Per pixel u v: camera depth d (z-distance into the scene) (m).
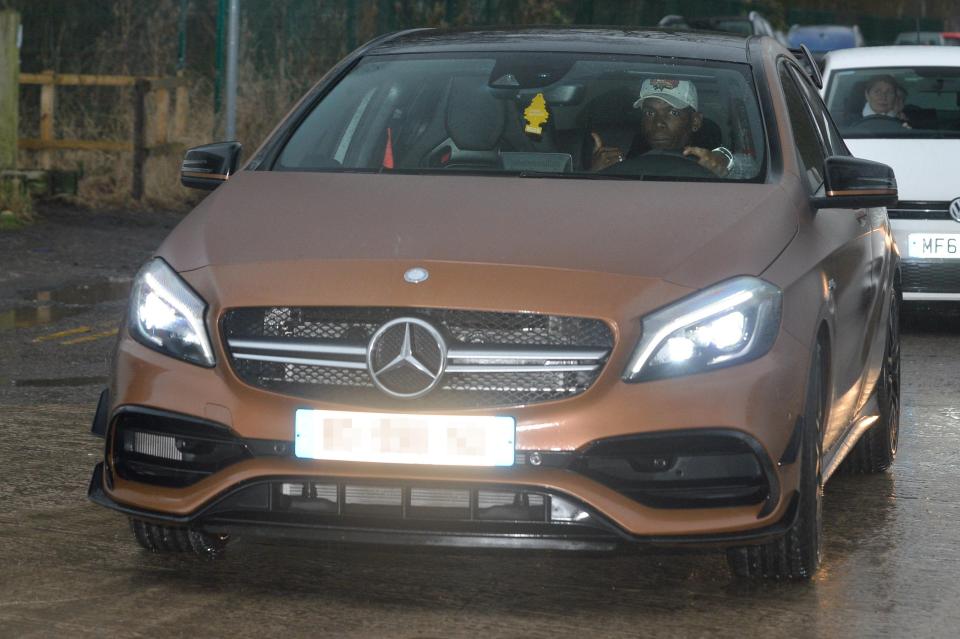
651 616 4.96
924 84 13.02
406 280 4.88
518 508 4.80
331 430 4.81
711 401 4.77
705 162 5.97
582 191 5.58
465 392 4.81
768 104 6.21
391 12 24.61
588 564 5.56
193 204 18.81
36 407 8.45
